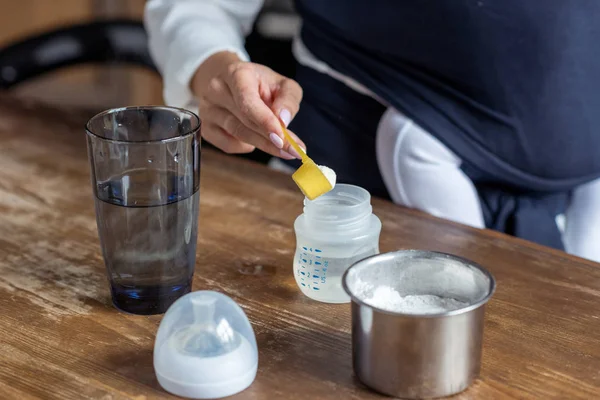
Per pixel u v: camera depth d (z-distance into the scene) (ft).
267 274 2.86
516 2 3.59
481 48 3.70
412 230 3.18
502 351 2.41
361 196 2.67
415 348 2.13
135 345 2.45
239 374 2.22
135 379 2.29
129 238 2.51
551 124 3.85
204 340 2.23
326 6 4.06
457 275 2.39
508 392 2.22
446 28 3.72
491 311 2.63
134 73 9.47
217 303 2.27
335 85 4.17
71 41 5.18
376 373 2.20
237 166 3.75
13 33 9.48
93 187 2.55
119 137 2.67
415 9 3.75
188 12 4.15
